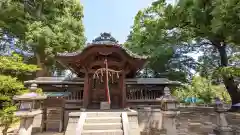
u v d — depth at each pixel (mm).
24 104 6629
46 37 14344
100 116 7723
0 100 6625
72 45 16172
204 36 15195
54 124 9594
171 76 18047
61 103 9703
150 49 15906
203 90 20500
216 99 9516
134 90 11188
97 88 10430
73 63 9961
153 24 15727
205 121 11844
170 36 16359
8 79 6645
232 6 7363
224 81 16234
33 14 16531
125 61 9570
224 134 8398
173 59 19406
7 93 6750
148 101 10805
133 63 9633
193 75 20203
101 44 9062
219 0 8578
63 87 10891
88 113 7715
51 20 16781
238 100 15953
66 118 9703
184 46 18656
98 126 7000
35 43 14578
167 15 14375
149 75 22031
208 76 17469
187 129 9742
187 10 13086
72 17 18094
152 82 11070
